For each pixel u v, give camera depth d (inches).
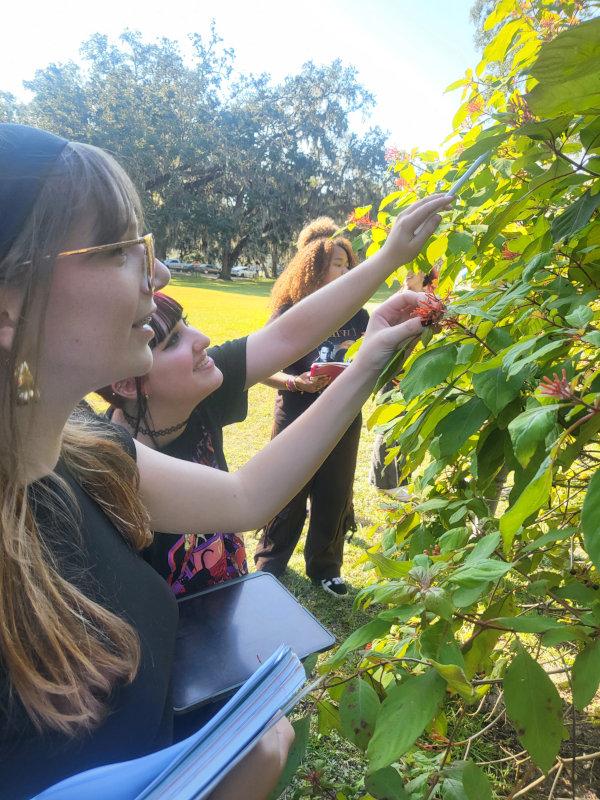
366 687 37.9
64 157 23.4
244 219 1518.2
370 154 1528.1
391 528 60.7
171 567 52.9
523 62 55.4
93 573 28.2
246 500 42.0
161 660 30.8
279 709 24.7
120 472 33.4
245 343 61.6
